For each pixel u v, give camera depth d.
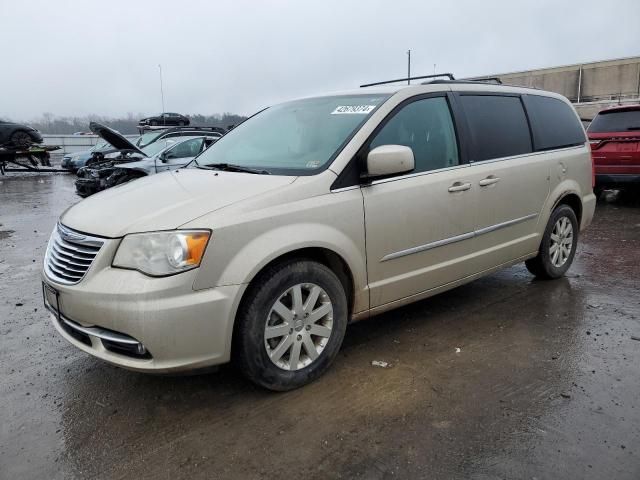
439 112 3.91
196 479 2.40
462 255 4.01
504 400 3.00
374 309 3.53
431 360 3.50
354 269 3.29
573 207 5.30
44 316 4.44
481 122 4.20
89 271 2.75
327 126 3.65
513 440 2.63
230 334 2.81
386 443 2.63
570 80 41.28
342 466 2.47
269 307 2.93
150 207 2.91
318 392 3.12
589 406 2.93
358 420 2.83
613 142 8.77
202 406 2.99
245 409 2.95
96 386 3.24
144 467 2.49
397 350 3.66
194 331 2.70
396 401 3.01
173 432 2.76
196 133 12.63
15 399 3.10
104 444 2.67
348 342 3.80
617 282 5.10
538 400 2.99
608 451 2.54
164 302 2.62
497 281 5.16
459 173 3.89
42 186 15.88
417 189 3.58
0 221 9.39
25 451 2.62
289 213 2.98
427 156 3.74
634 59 38.59
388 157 3.19
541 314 4.29
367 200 3.31
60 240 3.05
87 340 2.89
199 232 2.69
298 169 3.31
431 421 2.81
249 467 2.47
